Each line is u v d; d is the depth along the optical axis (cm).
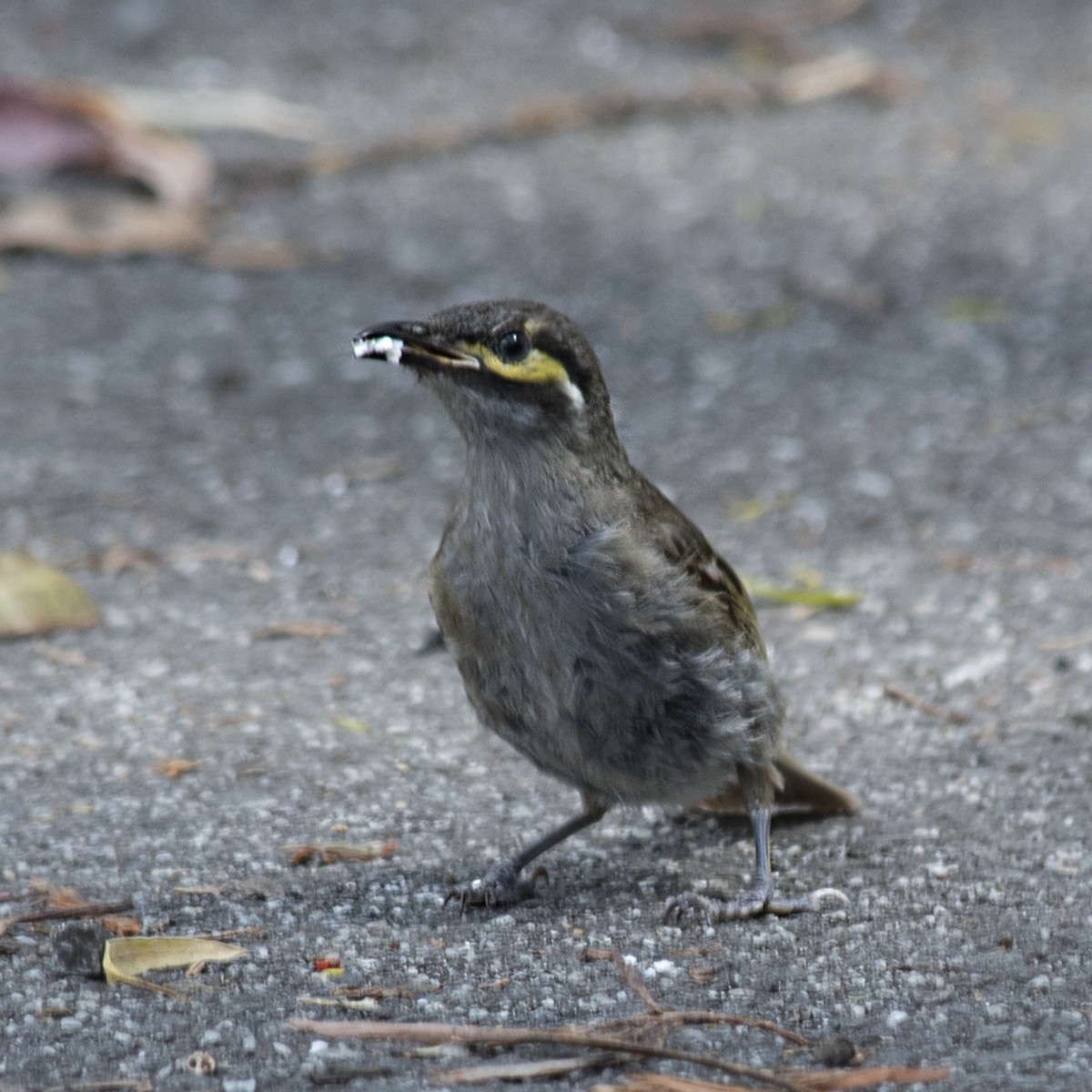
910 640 1212
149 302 1841
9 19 2494
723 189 2080
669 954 812
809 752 1062
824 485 1461
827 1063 696
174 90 2266
